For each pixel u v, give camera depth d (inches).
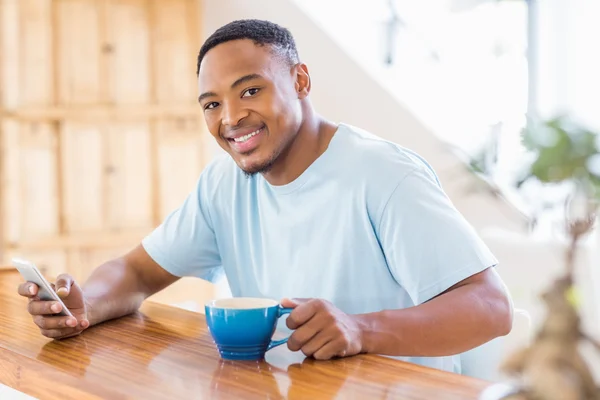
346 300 57.3
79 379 40.0
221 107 54.6
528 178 20.7
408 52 139.4
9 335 51.2
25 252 126.8
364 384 37.5
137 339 49.6
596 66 119.8
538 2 125.2
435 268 51.7
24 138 127.0
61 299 52.3
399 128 139.3
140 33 131.7
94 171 130.4
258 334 42.9
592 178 19.6
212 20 143.3
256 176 61.2
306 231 58.1
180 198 134.1
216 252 67.4
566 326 22.0
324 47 141.5
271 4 142.8
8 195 126.0
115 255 130.6
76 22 128.6
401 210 53.6
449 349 46.8
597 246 89.6
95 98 130.0
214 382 38.7
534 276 102.3
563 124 20.2
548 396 22.1
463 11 133.6
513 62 128.5
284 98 54.7
